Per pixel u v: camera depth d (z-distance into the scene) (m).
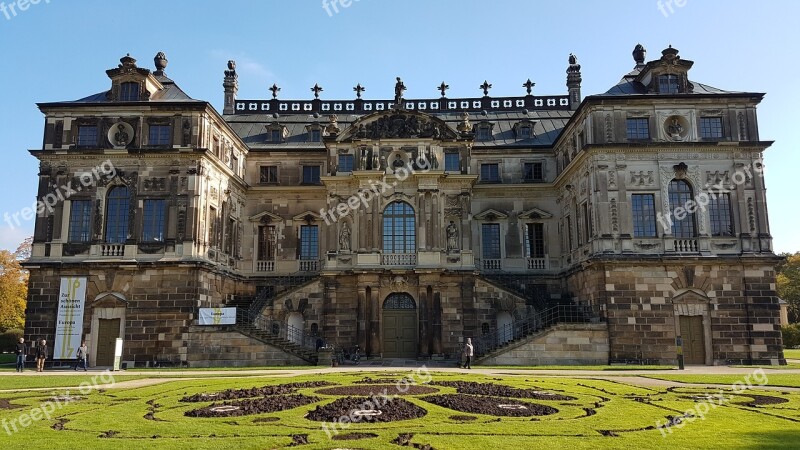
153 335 43.34
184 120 46.47
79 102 46.84
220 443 14.38
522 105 63.97
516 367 39.53
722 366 40.97
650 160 45.19
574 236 50.50
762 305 43.19
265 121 62.00
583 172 47.75
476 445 14.19
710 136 45.69
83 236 45.75
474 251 55.34
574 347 42.62
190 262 43.78
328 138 51.00
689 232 44.59
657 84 47.19
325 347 42.78
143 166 45.97
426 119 51.25
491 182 56.94
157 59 53.25
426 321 47.09
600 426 16.58
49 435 15.45
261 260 55.34
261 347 43.03
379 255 48.28
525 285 54.12
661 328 42.81
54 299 44.25
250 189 56.00
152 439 14.87
